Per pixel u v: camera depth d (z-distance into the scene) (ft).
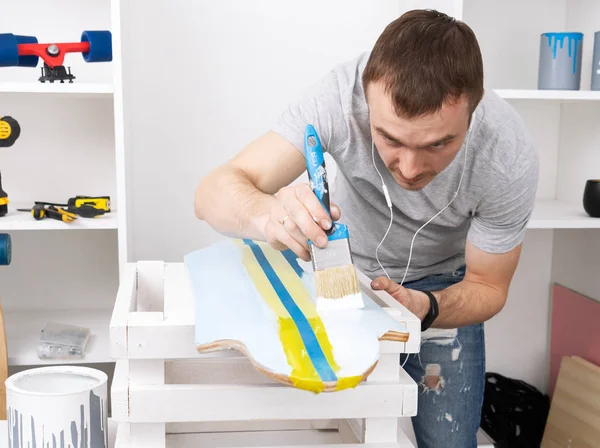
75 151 6.36
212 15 6.35
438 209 4.24
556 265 7.45
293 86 6.58
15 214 5.64
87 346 5.65
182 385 2.66
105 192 6.46
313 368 2.29
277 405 2.68
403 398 2.73
